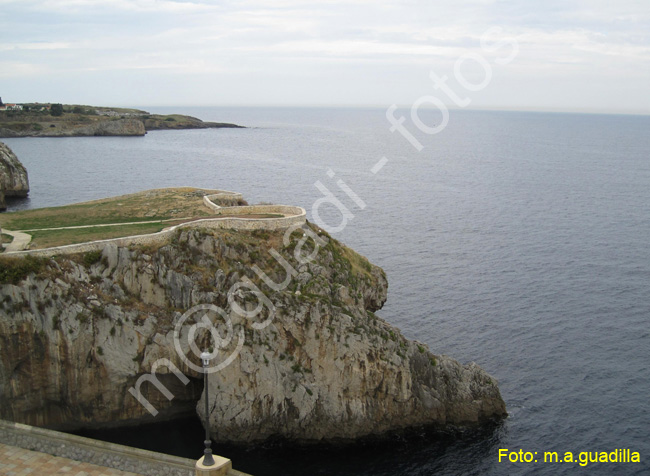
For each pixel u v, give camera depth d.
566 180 194.62
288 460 48.53
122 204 76.06
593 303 80.31
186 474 39.00
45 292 49.59
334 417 51.28
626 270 95.19
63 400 50.59
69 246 53.03
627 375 61.72
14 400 49.34
